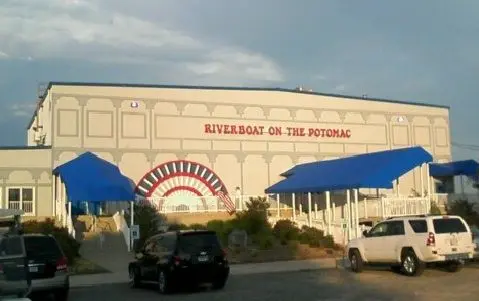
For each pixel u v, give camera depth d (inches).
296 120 1861.5
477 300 556.7
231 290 732.0
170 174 1681.8
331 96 1923.0
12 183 1535.4
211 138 1742.1
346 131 1934.1
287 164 1833.2
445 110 2121.1
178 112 1708.9
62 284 660.1
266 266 1039.6
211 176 1728.6
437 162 2082.9
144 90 1673.2
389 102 2016.5
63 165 1347.2
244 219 1376.7
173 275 722.8
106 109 1627.7
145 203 1492.4
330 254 1204.5
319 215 1664.6
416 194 1784.0
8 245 472.7
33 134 2139.5
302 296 636.7
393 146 2004.2
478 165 1892.2
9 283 375.6
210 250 743.7
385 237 840.3
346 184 1299.2
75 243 1141.7
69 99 1594.5
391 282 735.7
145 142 1662.2
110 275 984.3
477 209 1695.4
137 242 1219.9
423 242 781.9
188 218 1508.4
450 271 829.8
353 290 669.9
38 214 1540.4
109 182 1283.2
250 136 1792.6
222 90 1769.2
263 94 1824.6
